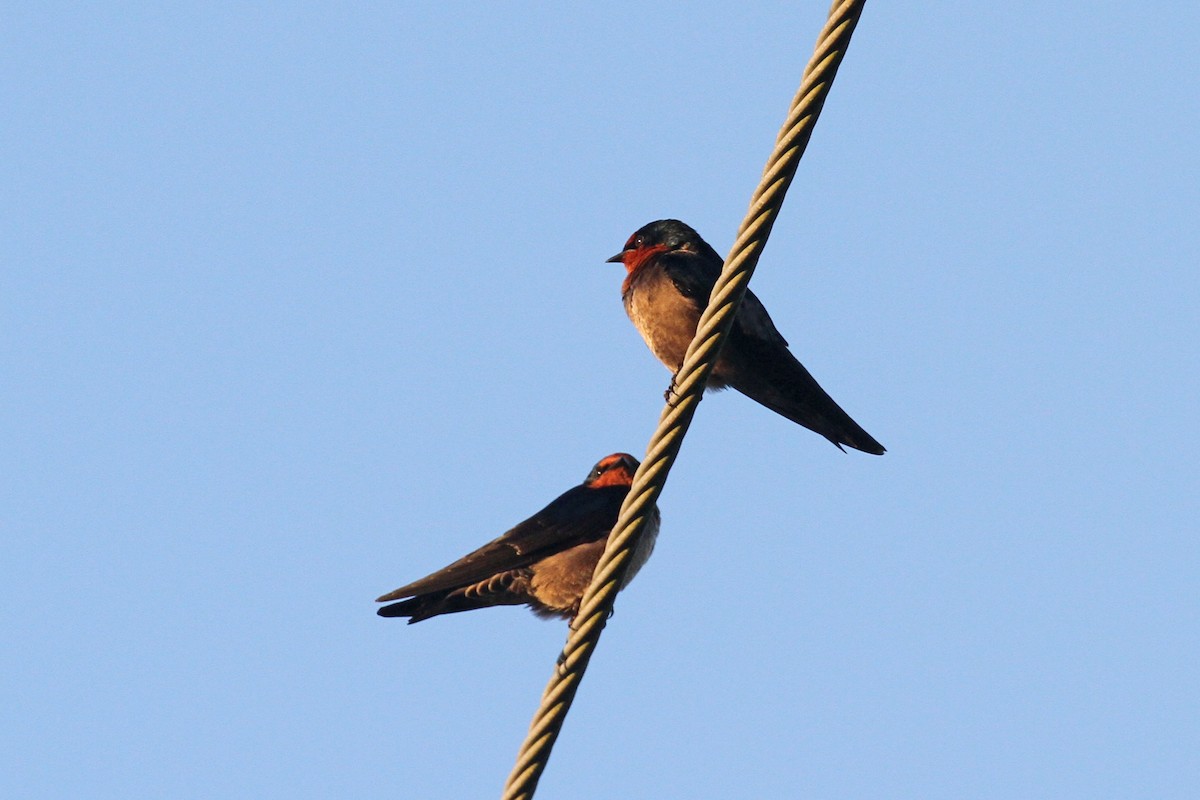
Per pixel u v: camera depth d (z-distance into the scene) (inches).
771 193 289.1
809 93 285.6
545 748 299.3
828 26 283.7
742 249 291.4
